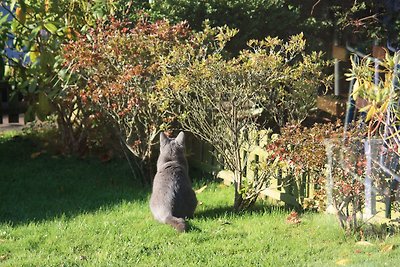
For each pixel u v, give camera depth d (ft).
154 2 44.39
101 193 34.94
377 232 26.99
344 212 27.86
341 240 26.61
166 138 30.99
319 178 27.68
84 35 36.58
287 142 28.58
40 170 39.55
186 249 25.46
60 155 42.63
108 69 34.22
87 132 41.06
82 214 30.55
